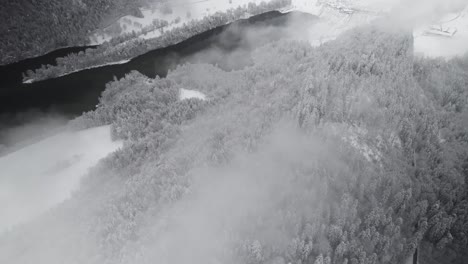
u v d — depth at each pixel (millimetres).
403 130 168500
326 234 127688
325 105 170750
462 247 139375
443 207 146125
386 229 133500
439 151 168875
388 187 143375
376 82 185500
